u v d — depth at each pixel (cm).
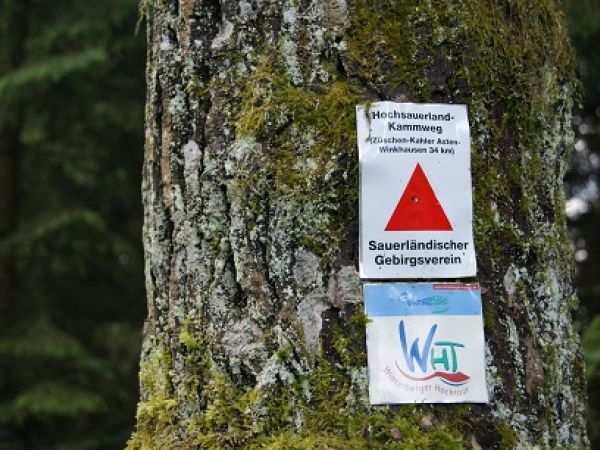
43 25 727
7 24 727
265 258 141
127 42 730
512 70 151
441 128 144
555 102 160
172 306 149
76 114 744
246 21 147
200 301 145
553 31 162
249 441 137
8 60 729
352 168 141
